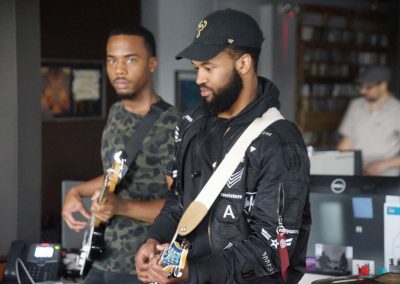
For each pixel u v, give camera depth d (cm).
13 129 345
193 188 236
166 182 302
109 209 285
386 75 610
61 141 683
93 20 697
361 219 292
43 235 486
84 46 693
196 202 225
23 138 347
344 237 295
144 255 235
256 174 221
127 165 299
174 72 759
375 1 941
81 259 303
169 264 214
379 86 610
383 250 289
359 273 279
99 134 714
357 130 625
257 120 224
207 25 221
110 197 286
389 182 289
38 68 352
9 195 347
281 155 217
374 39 945
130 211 291
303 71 864
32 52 348
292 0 844
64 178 688
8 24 341
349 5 913
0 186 346
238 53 221
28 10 345
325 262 298
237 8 810
